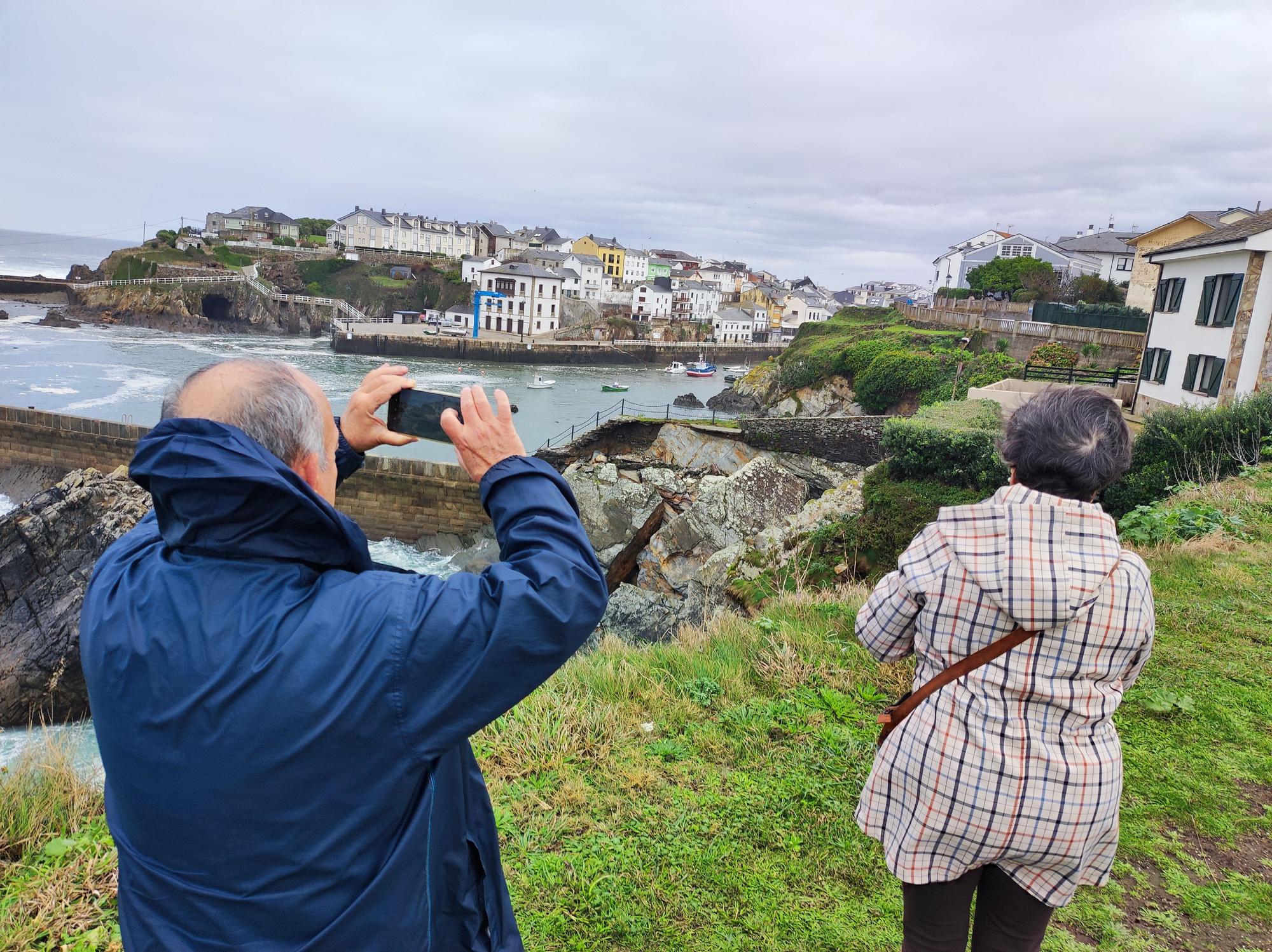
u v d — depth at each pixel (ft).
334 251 399.85
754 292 479.00
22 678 49.29
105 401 145.07
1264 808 12.58
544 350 289.12
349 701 3.62
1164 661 17.80
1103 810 5.72
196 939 3.72
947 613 5.93
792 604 22.48
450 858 4.29
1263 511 31.53
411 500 92.27
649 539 76.18
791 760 13.56
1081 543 5.62
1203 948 9.71
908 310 188.85
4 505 103.19
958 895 6.36
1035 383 90.63
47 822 10.92
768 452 78.89
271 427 4.07
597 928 9.56
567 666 17.08
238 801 3.60
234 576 3.85
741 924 9.76
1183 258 73.97
